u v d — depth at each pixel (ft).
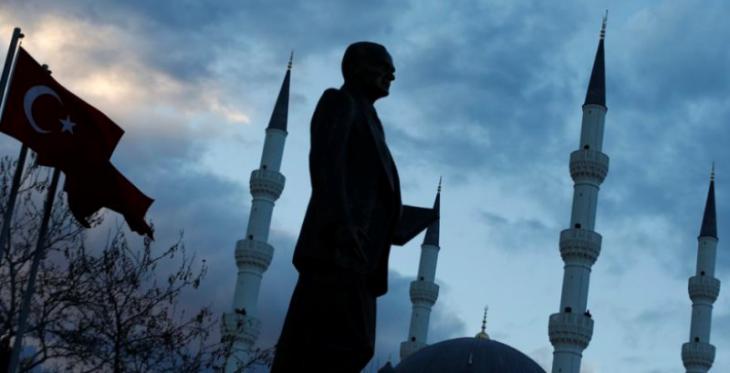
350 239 37.70
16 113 79.30
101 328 122.21
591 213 323.37
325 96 40.42
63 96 80.48
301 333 39.52
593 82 334.65
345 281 39.29
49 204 81.20
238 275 349.82
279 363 39.99
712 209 378.32
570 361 309.42
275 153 364.38
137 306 127.44
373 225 40.37
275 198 360.89
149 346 124.98
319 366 39.24
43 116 79.66
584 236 316.81
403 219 43.01
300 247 39.65
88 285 132.98
